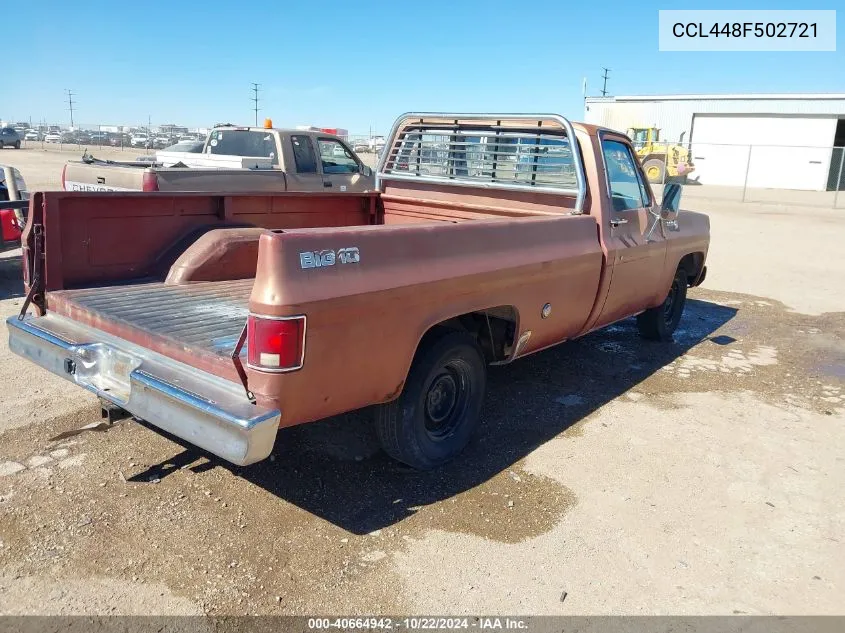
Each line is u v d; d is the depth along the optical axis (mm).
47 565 3051
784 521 3691
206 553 3189
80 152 43469
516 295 4148
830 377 6152
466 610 2904
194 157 10336
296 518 3506
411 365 3691
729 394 5605
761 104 38406
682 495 3914
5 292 7613
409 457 3859
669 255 6117
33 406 4660
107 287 4215
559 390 5496
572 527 3541
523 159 5281
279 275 2848
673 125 41406
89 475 3818
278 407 2912
